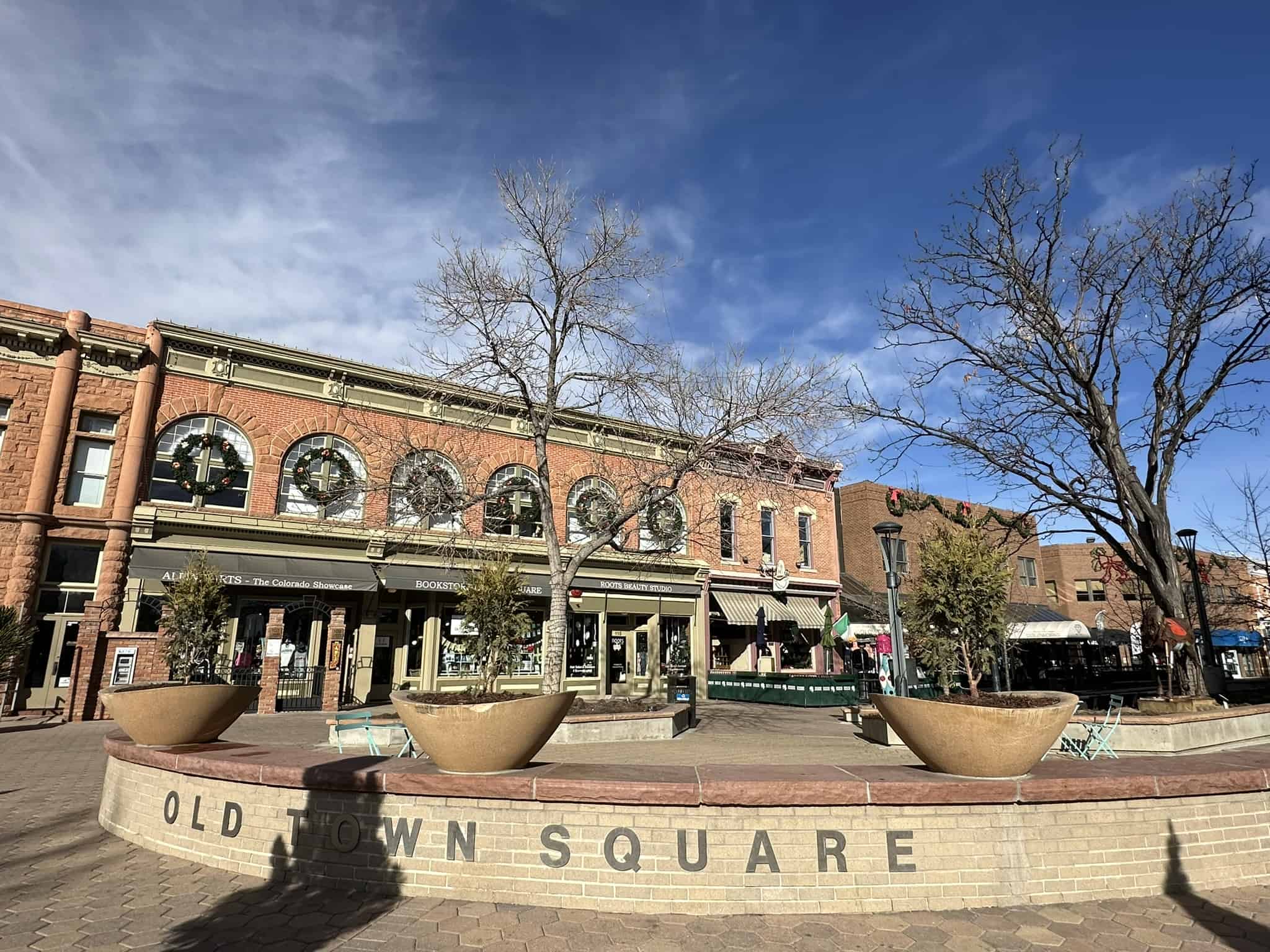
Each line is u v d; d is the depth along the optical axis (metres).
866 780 5.26
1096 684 25.31
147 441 17.50
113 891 5.42
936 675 9.37
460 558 19.98
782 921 4.86
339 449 20.14
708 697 24.92
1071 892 5.16
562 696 5.75
